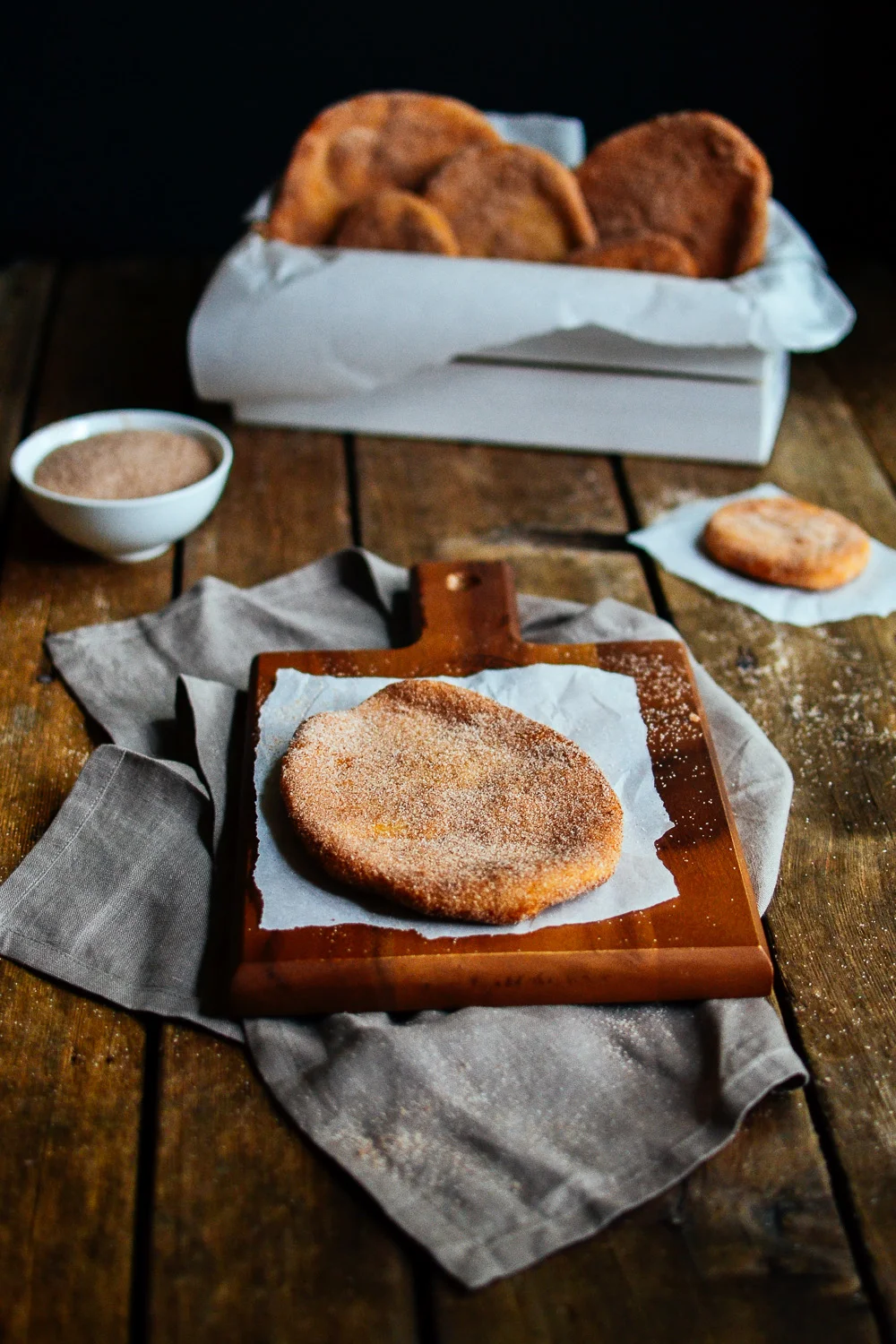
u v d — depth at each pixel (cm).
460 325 103
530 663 84
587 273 103
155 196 147
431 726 78
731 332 101
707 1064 68
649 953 70
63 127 143
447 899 70
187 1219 64
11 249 149
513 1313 62
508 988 70
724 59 140
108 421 98
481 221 107
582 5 138
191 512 93
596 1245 64
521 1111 67
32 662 89
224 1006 71
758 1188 65
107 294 129
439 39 140
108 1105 68
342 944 70
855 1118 68
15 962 73
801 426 111
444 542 99
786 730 85
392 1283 63
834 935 74
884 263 138
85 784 77
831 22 137
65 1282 63
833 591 95
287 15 138
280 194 109
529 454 108
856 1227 64
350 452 108
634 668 83
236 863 74
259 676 83
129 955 73
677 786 77
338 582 94
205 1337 61
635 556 98
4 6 136
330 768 75
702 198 106
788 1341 61
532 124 118
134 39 139
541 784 75
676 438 106
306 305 104
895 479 106
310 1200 65
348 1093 67
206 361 106
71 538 93
